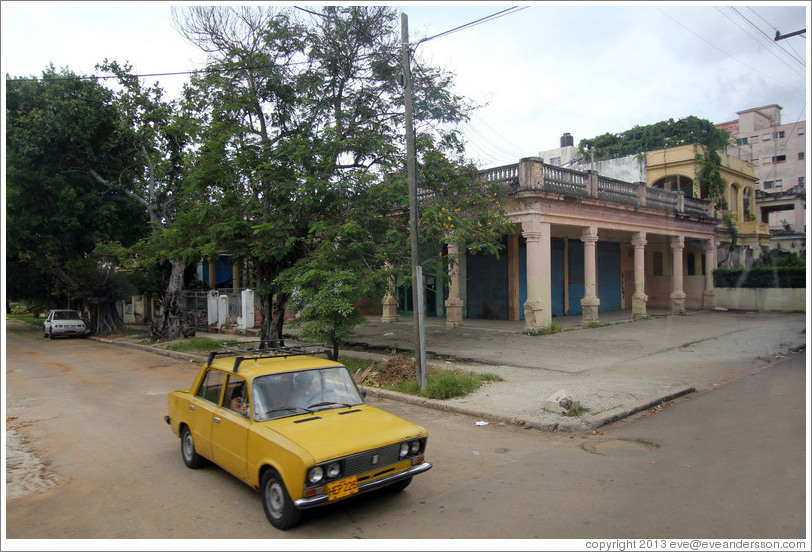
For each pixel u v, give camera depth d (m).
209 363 6.75
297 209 13.95
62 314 28.06
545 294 18.62
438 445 7.31
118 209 24.06
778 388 9.67
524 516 4.86
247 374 5.77
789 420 7.56
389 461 5.06
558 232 24.25
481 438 7.62
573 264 25.61
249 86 15.66
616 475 5.83
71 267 26.33
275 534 4.70
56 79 22.72
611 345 15.66
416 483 5.84
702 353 14.02
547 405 8.57
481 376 11.46
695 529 4.43
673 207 24.22
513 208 18.81
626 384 10.42
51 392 12.35
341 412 5.64
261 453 5.05
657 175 29.05
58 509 5.42
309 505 4.51
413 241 10.77
